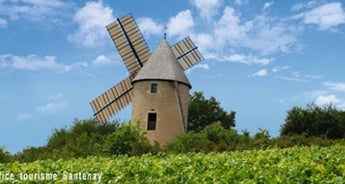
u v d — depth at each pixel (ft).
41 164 75.10
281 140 124.77
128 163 70.28
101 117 172.86
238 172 53.67
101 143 141.28
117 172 60.49
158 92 157.28
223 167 60.44
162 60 162.50
